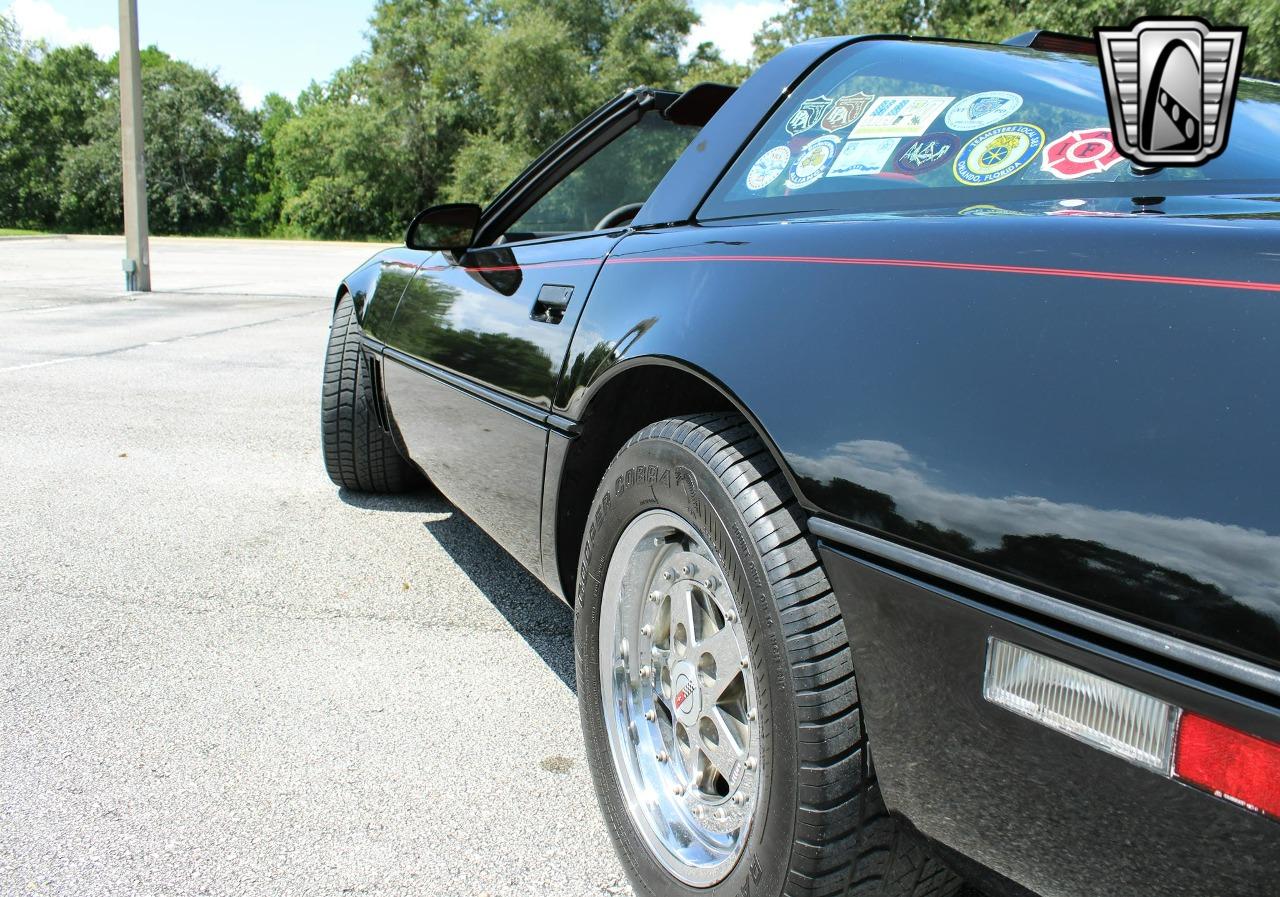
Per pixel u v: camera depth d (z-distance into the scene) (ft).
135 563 10.81
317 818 6.24
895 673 3.73
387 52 176.96
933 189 4.97
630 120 8.54
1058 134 4.79
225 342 28.96
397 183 179.63
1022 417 3.33
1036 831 3.31
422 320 9.22
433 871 5.75
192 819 6.20
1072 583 3.07
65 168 196.03
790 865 4.12
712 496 4.55
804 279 4.45
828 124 5.84
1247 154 4.47
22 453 15.52
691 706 5.13
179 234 202.18
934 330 3.74
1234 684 2.73
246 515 12.62
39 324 32.48
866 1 90.68
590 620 5.79
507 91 149.79
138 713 7.54
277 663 8.46
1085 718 3.06
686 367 4.82
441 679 8.24
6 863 5.74
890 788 3.87
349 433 12.84
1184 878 2.90
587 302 6.18
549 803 6.47
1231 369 2.90
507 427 7.09
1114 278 3.32
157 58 254.68
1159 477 2.93
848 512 3.83
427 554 11.29
